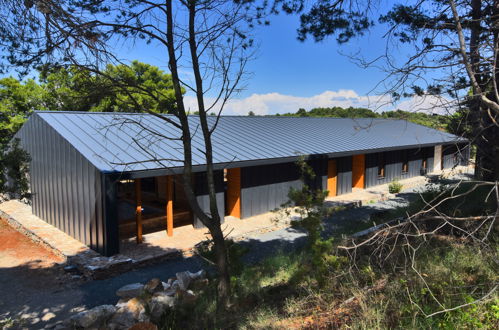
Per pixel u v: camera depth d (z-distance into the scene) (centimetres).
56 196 1148
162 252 930
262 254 953
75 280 796
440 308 367
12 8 472
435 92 420
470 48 459
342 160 1736
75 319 544
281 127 1830
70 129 1110
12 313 646
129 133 1162
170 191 1064
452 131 489
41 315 637
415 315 356
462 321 344
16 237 1160
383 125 2516
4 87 2100
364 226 1074
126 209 1391
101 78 560
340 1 693
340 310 437
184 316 553
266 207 1370
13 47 494
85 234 984
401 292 432
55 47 500
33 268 873
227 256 596
